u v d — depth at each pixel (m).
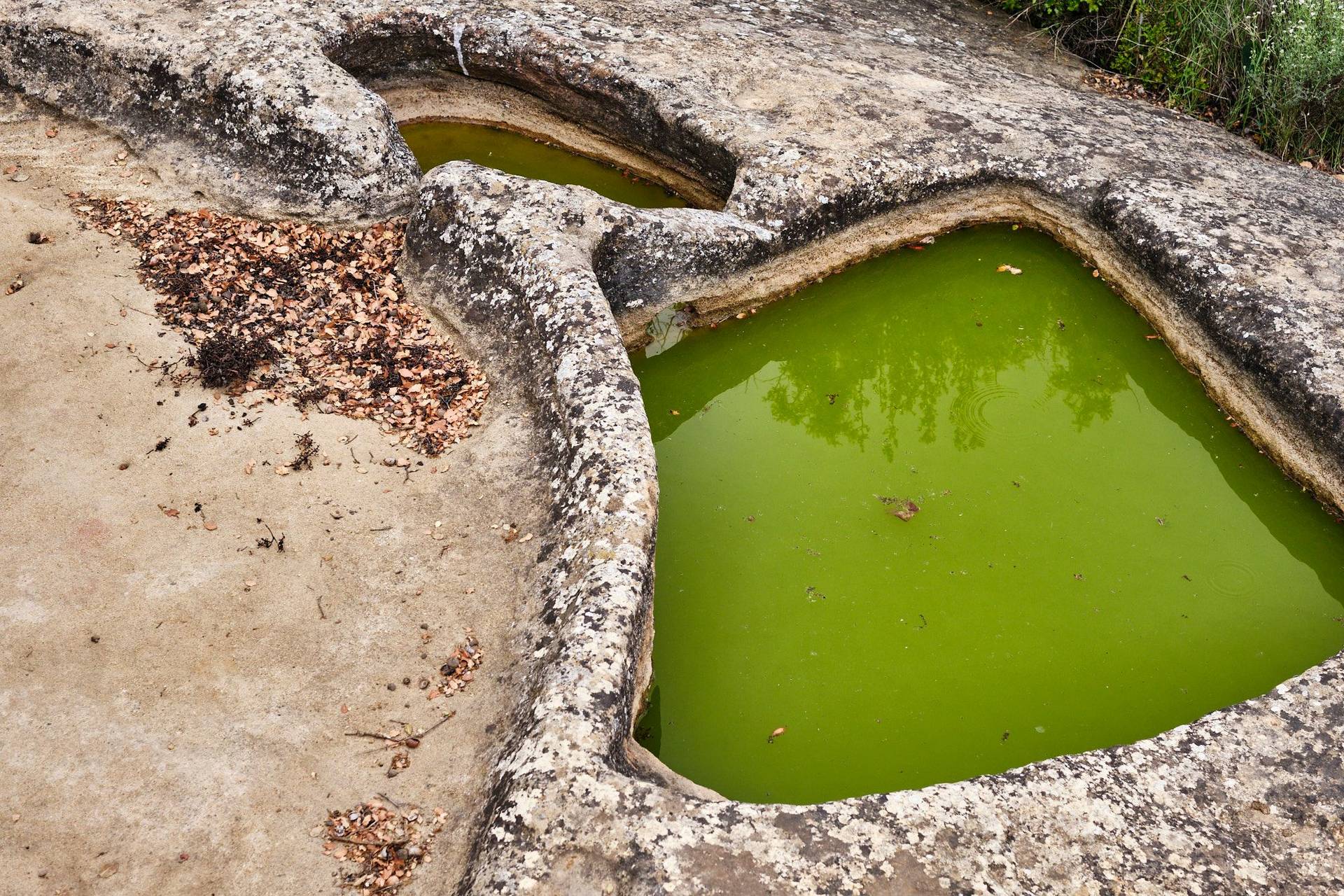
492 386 4.38
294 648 3.41
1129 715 3.70
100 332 4.38
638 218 4.78
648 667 3.50
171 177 5.28
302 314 4.67
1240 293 4.72
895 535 4.26
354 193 5.10
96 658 3.30
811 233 5.19
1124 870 2.73
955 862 2.71
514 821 2.74
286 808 3.03
